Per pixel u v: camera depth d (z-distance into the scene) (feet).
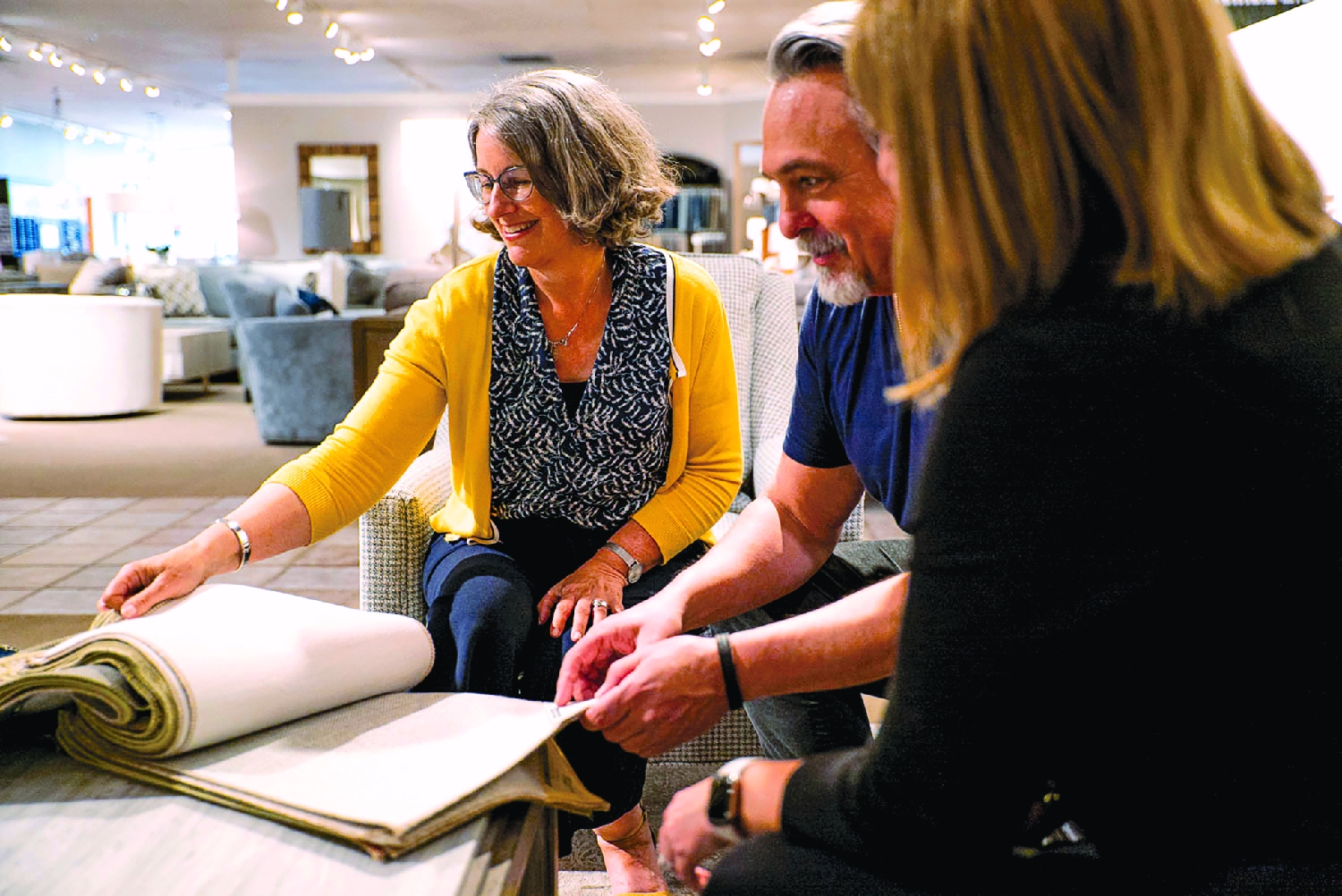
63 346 21.48
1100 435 1.97
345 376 18.63
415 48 35.29
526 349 4.86
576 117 4.55
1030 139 2.04
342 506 4.51
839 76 2.90
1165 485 1.96
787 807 2.45
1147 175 1.99
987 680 2.06
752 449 7.09
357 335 13.38
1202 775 2.10
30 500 14.52
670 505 4.98
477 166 4.68
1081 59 1.99
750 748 5.84
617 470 4.94
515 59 36.58
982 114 2.07
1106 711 2.09
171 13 30.81
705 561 4.24
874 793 2.26
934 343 2.46
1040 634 2.02
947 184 2.13
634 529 4.88
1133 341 1.97
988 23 2.04
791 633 3.16
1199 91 1.98
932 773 2.15
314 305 24.30
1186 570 1.98
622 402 4.87
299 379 18.70
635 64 36.99
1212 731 2.07
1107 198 2.06
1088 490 1.98
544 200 4.56
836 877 2.39
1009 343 2.05
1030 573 2.02
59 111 50.44
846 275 3.22
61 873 2.24
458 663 4.29
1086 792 2.21
